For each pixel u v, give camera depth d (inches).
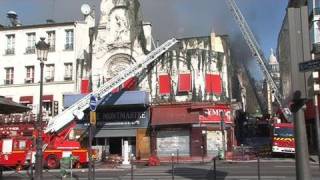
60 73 1850.4
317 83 322.0
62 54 1861.5
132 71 1691.7
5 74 1898.4
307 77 321.1
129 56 1820.9
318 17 1214.3
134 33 1835.6
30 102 1844.2
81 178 936.3
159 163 1389.0
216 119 1710.1
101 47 1845.5
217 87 1752.0
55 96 1834.4
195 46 1831.9
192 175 893.2
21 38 1902.1
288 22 330.6
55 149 1315.2
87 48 1873.8
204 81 1749.5
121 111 1765.5
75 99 1738.4
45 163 1302.9
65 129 1497.3
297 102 323.3
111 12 1860.2
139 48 1823.3
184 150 1692.9
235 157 1525.6
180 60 1772.9
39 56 830.5
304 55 323.3
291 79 323.6
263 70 2005.4
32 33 1897.1
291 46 325.7
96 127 1770.4
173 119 1699.1
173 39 1797.5
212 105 1717.5
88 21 1913.1
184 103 1726.1
